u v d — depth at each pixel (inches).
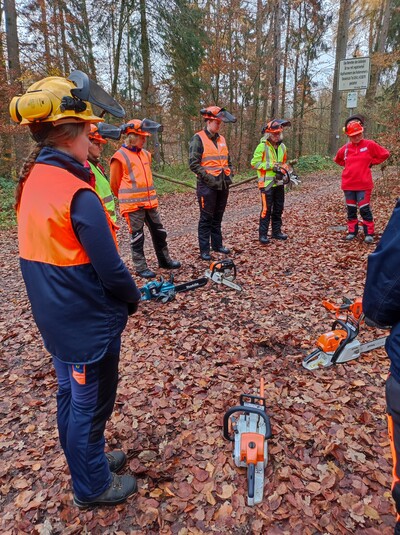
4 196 424.2
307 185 557.0
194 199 504.1
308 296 167.2
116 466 82.4
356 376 112.4
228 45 681.0
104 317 61.4
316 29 838.5
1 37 459.2
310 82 908.6
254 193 518.6
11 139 461.7
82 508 75.7
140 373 119.8
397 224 49.4
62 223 54.9
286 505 74.8
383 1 813.9
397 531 56.9
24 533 72.3
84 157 61.6
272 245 243.9
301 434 91.6
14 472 86.2
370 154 222.4
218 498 77.0
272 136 229.1
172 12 606.9
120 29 616.7
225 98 748.0
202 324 148.6
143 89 684.1
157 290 169.3
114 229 70.6
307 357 119.0
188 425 97.2
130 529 71.8
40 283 58.4
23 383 120.6
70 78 58.9
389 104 376.8
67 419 68.0
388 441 88.4
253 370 118.2
